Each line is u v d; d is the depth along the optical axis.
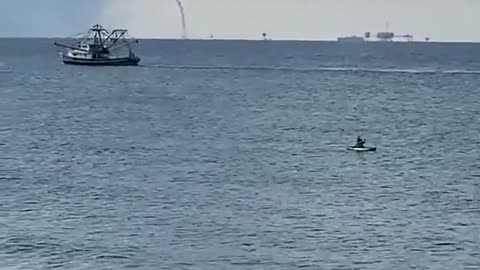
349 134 91.62
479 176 65.62
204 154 75.44
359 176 65.19
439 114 113.06
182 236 46.75
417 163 71.94
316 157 74.44
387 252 44.16
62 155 74.38
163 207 53.47
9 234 46.84
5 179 62.75
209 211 52.41
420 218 51.00
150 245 45.03
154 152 76.56
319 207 53.72
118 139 85.12
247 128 95.62
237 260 42.72
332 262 42.44
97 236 46.69
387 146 81.94
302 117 107.94
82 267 41.66
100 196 56.69
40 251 43.97
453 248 44.97
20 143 81.50
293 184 61.56
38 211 52.19
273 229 48.19
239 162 71.31
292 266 41.88
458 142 85.62
